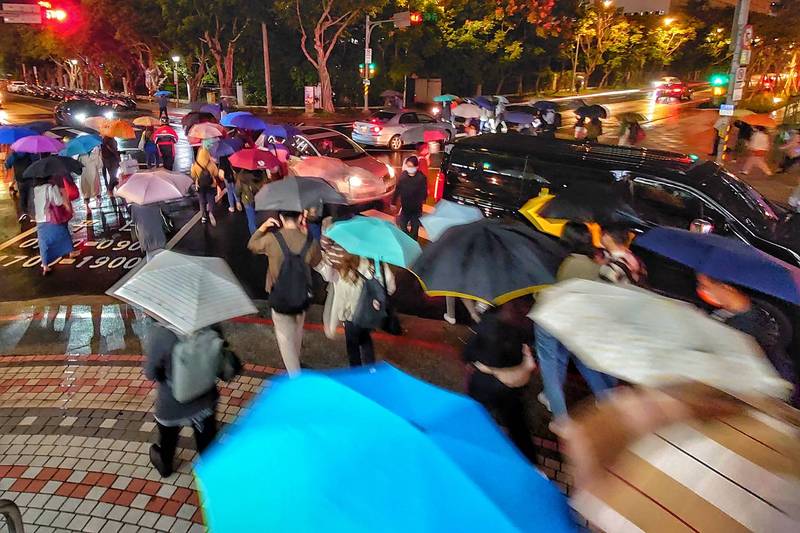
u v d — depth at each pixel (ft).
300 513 5.42
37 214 28.63
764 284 15.15
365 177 40.65
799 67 174.19
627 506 5.85
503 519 5.38
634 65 202.49
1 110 135.64
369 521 5.19
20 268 30.71
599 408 7.13
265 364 20.20
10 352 21.09
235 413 17.26
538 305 11.43
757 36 135.54
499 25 149.38
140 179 26.73
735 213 22.80
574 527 6.01
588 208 19.13
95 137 40.83
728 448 5.98
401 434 5.85
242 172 32.76
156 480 14.30
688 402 6.75
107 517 13.17
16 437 15.97
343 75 136.36
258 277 30.01
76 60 210.59
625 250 16.05
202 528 12.89
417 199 28.96
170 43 141.49
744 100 117.80
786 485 5.56
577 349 9.73
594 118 58.54
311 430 6.06
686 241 16.92
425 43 134.21
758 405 6.89
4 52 243.40
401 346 21.68
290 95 142.41
